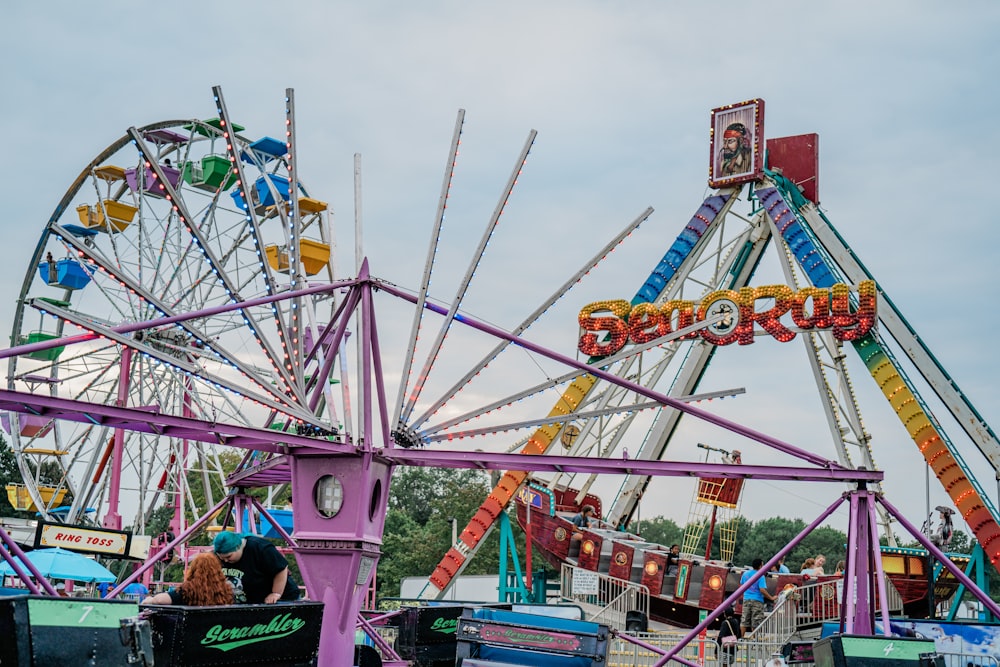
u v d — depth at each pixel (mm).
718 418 20266
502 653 15492
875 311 41094
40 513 49406
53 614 9469
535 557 95438
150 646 9984
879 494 18844
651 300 46156
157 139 48094
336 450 18234
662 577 36344
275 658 11656
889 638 14625
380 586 98062
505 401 20828
